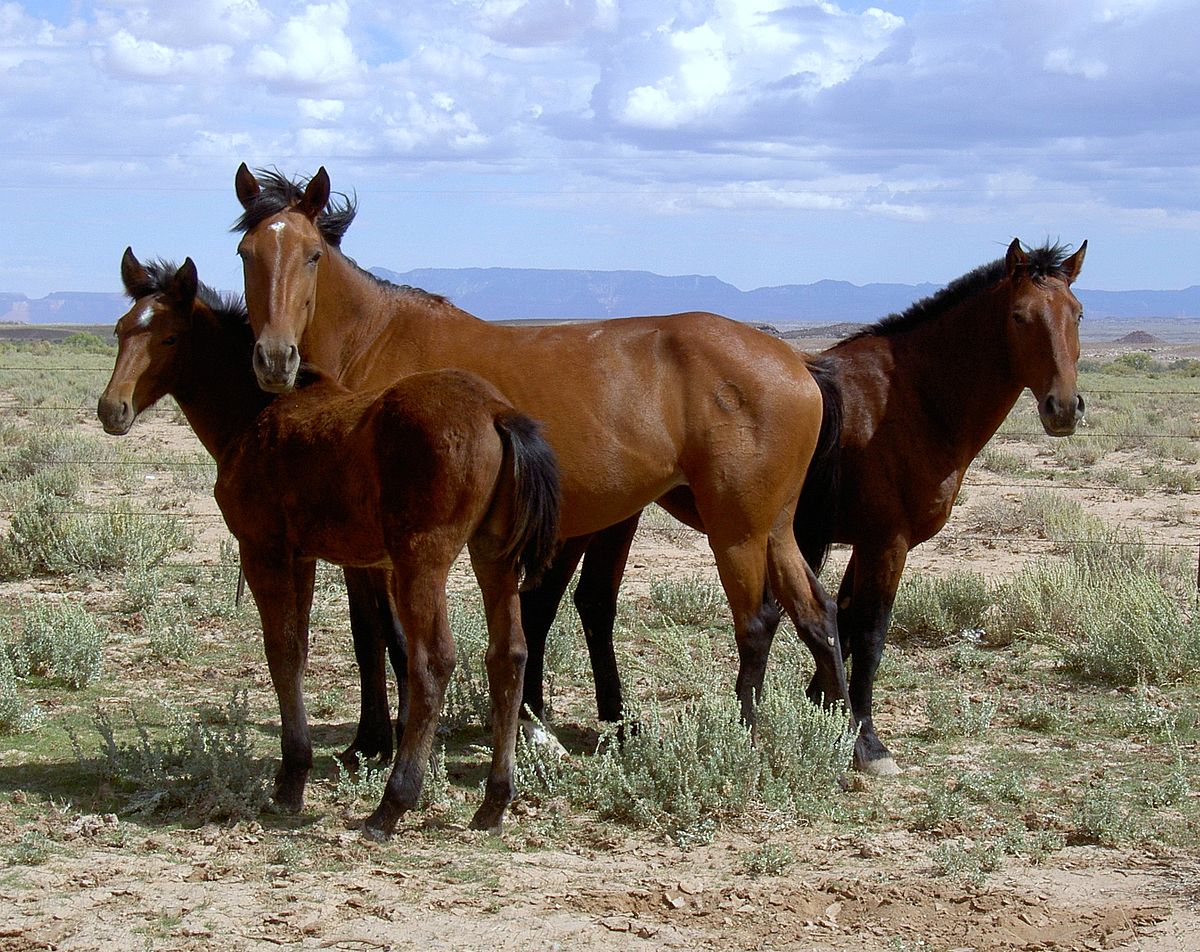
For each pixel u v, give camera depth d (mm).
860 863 5062
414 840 5227
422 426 5027
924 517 6578
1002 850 5152
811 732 5883
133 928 4289
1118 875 4938
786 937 4332
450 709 6945
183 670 8148
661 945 4234
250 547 5527
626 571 11570
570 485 6066
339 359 6270
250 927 4309
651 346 6172
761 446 6059
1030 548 12742
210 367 6184
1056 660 8664
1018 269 6418
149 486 15766
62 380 32594
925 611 9305
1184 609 9102
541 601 6809
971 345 6562
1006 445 22969
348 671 8250
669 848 5211
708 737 5730
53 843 5066
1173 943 4316
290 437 5391
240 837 5184
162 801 5609
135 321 5992
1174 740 6645
